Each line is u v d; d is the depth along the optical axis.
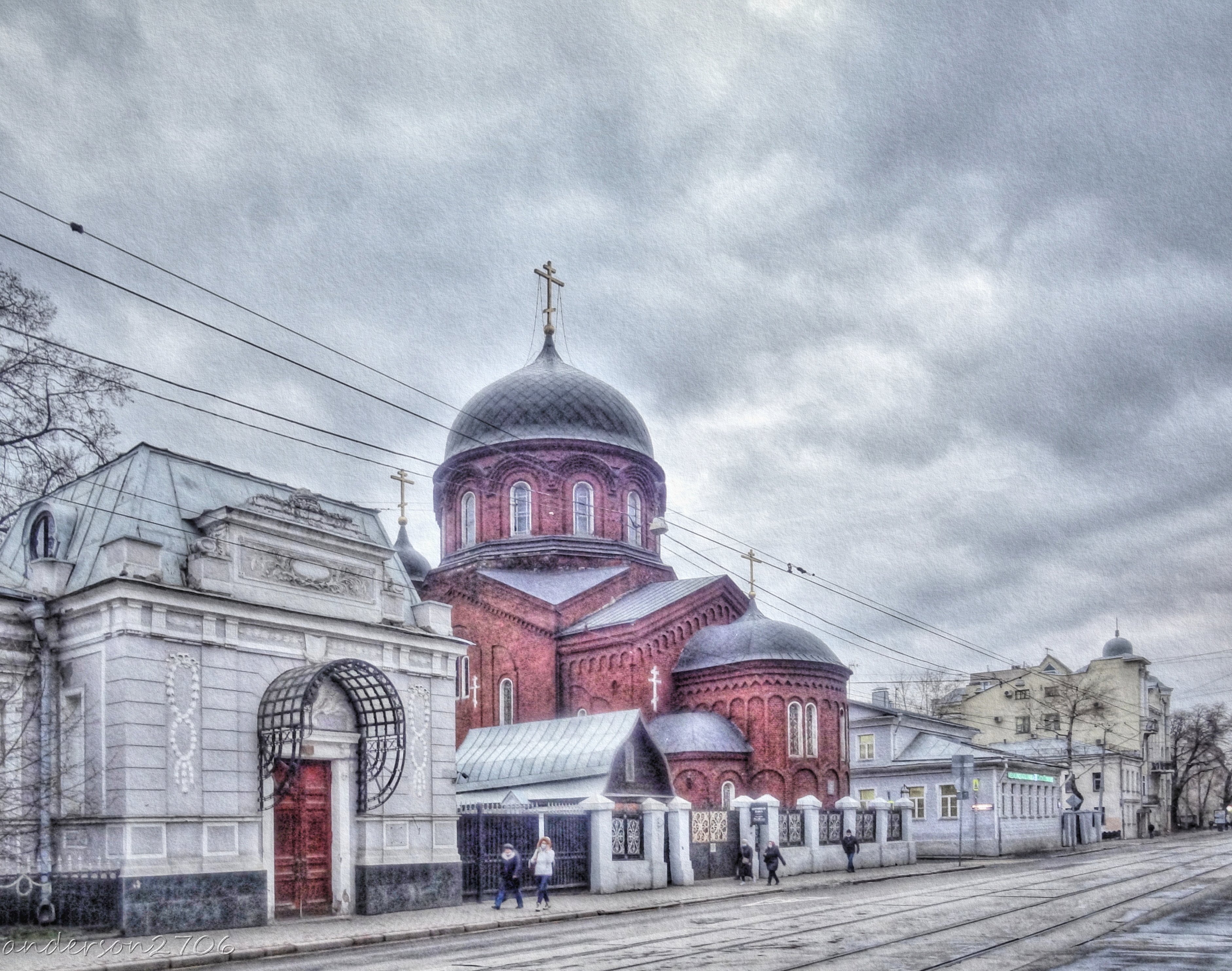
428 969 17.66
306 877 27.48
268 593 27.69
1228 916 22.98
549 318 60.19
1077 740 100.69
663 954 18.72
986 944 19.27
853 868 44.56
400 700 28.36
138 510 26.62
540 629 51.66
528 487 55.88
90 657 25.23
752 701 49.12
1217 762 122.00
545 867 30.42
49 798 24.62
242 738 26.42
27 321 29.89
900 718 66.88
